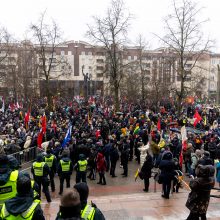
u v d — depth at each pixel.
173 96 59.12
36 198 4.96
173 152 18.27
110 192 13.74
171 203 10.27
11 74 53.88
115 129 24.39
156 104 49.19
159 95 56.56
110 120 29.97
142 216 9.00
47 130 22.41
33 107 42.31
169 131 26.05
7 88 53.47
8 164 5.23
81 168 12.81
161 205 10.04
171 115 37.56
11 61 59.91
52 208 9.91
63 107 45.84
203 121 33.97
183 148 16.67
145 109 45.88
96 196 12.75
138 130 22.64
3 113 37.12
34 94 47.56
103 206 10.01
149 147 17.62
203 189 6.91
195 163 14.90
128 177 16.66
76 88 97.94
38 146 18.39
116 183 15.48
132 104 51.81
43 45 38.62
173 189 11.82
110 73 41.72
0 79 53.59
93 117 33.12
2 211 4.11
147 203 10.30
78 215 3.65
